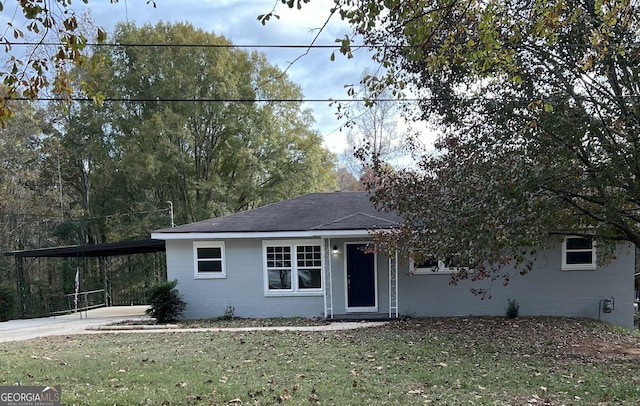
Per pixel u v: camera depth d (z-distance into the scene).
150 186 25.91
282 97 27.91
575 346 9.53
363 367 7.08
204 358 7.71
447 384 6.20
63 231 25.92
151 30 26.20
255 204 28.69
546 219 7.40
